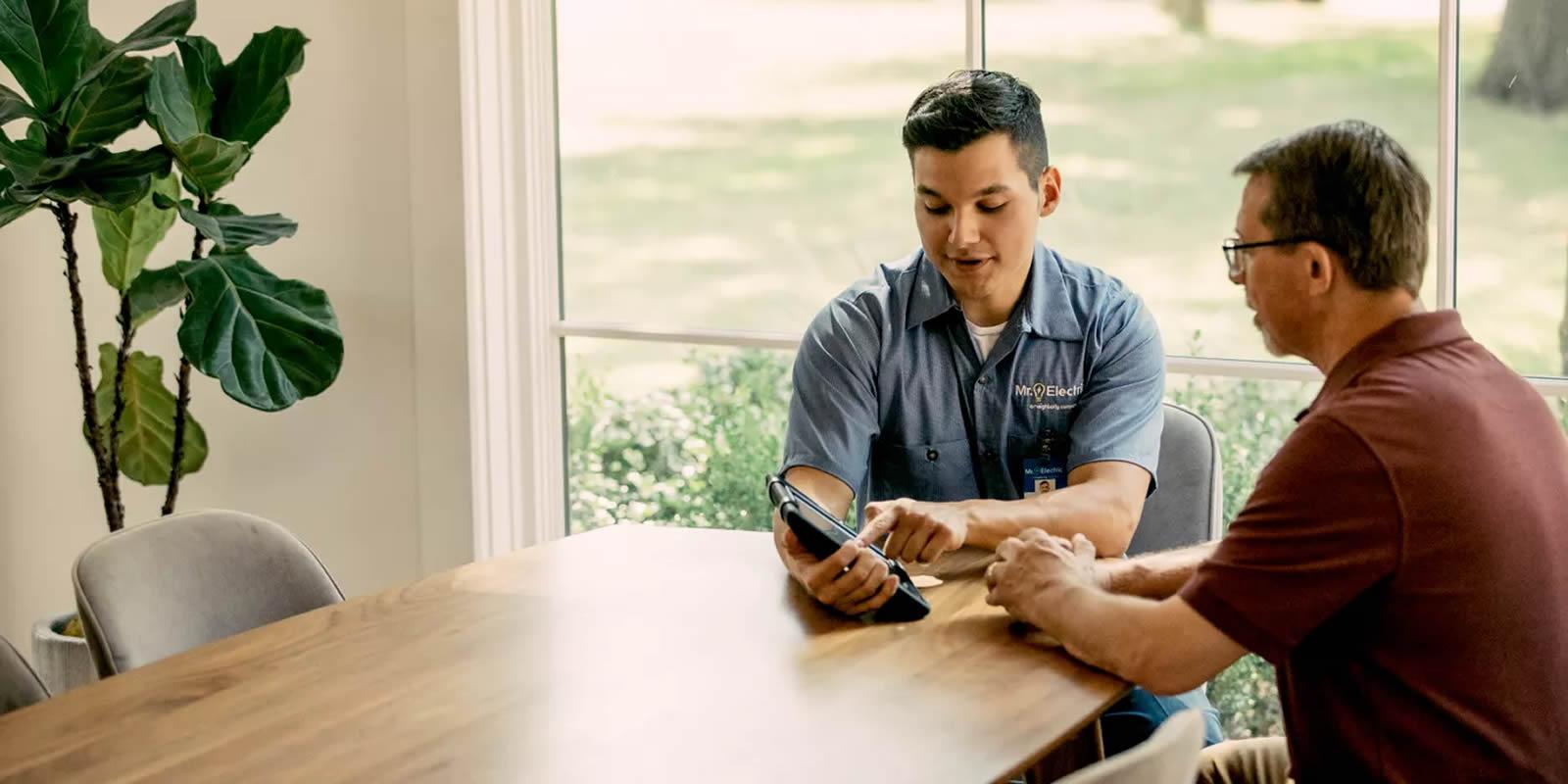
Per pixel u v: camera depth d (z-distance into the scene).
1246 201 1.83
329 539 3.92
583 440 3.83
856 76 3.39
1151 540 2.71
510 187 3.70
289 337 3.14
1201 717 1.50
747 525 3.67
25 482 4.21
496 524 3.76
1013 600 1.97
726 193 3.57
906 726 1.67
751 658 1.91
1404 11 2.88
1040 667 1.85
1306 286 1.78
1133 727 2.34
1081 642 1.85
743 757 1.60
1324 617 1.68
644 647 1.96
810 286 3.51
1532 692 1.65
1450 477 1.63
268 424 3.94
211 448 4.00
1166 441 2.71
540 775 1.56
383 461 3.83
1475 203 2.88
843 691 1.78
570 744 1.64
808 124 3.46
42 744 1.68
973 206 2.37
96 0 3.96
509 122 3.68
